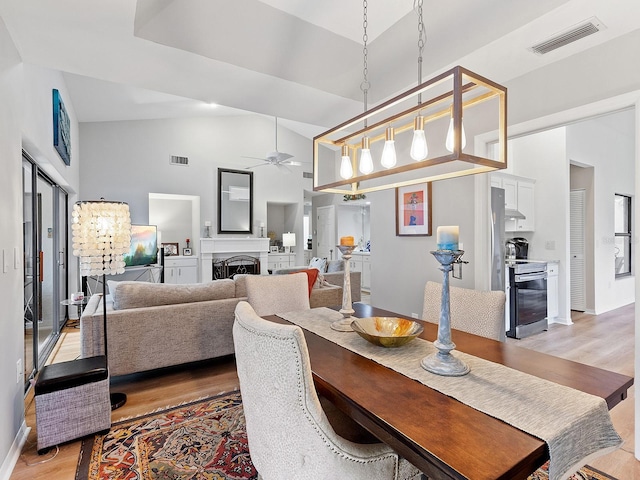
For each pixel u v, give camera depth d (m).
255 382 1.07
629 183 6.19
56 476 1.71
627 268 6.26
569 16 1.95
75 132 5.45
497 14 2.07
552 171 5.03
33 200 3.17
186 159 7.11
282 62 2.62
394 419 0.94
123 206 2.49
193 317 2.88
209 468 1.75
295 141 8.66
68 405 1.95
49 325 3.93
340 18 2.33
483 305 1.88
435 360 1.31
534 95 2.61
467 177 3.29
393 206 4.16
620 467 1.82
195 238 7.43
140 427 2.12
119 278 6.02
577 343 3.87
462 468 0.74
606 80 2.21
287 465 1.04
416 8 2.20
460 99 1.26
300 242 8.85
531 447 0.81
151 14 2.01
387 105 1.56
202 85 2.90
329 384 1.17
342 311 1.93
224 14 2.21
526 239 5.34
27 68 2.49
